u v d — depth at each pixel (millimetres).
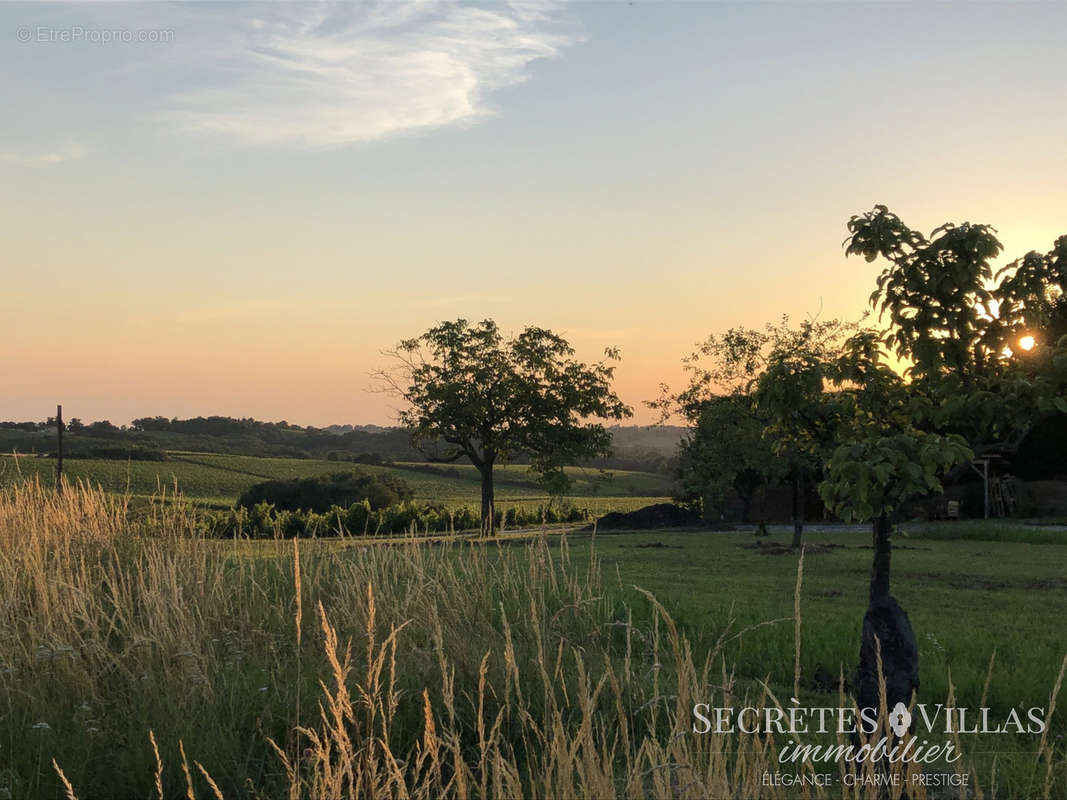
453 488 82312
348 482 47750
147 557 8742
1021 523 36219
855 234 5379
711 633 9453
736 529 40656
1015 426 5238
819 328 29109
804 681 7961
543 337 41031
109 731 5480
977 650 9445
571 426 40812
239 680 6262
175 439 107500
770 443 26859
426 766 5254
